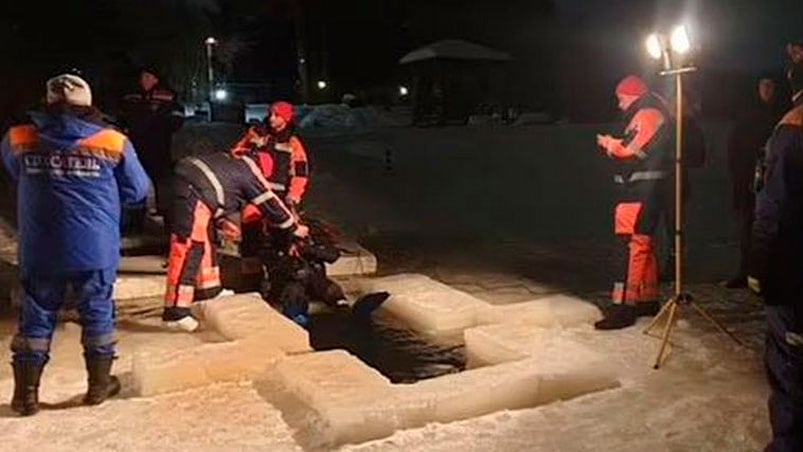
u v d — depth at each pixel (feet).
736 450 13.67
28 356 15.29
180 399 16.05
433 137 70.03
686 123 22.45
